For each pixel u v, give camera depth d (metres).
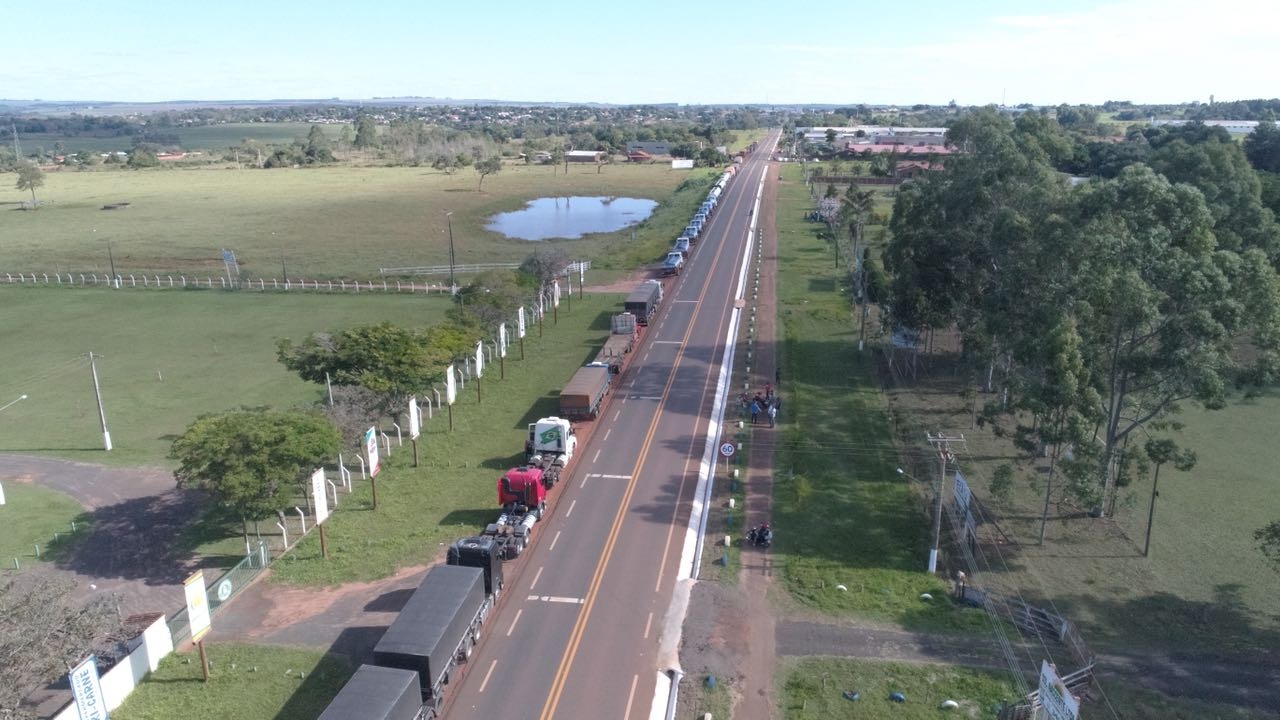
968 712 34.16
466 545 41.38
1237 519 50.72
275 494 46.22
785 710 34.56
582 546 48.19
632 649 38.81
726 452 56.06
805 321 96.75
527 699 35.38
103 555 48.34
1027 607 40.94
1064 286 49.94
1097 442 49.34
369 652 38.59
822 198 183.75
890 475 57.44
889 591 43.28
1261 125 147.62
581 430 65.62
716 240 147.50
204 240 156.62
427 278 123.88
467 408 70.69
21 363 85.00
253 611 41.97
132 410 71.44
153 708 34.69
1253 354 63.41
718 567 45.88
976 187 65.69
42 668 31.31
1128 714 34.12
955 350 85.00
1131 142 169.38
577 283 118.19
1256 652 38.25
